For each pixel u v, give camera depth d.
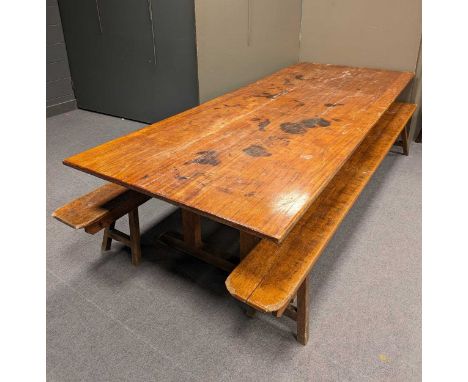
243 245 2.04
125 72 4.75
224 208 1.52
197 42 3.99
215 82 4.18
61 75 5.17
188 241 2.50
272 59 4.09
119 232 2.46
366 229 2.76
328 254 2.52
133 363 1.83
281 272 1.65
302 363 1.82
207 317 2.08
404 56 3.57
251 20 3.85
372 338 1.93
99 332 1.99
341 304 2.14
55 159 3.93
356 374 1.76
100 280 2.33
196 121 2.40
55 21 4.89
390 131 3.12
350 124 2.31
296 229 1.91
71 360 1.84
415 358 1.83
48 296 2.20
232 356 1.86
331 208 2.08
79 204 2.13
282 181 1.70
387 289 2.23
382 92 2.92
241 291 1.56
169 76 4.45
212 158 1.92
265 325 2.03
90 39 4.80
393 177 3.46
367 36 3.65
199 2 3.80
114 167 1.84
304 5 3.82
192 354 1.87
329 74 3.48
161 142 2.11
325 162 1.86
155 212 3.02
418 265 2.41
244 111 2.55
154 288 2.27
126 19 4.41
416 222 2.83
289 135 2.17
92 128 4.77
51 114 5.20
